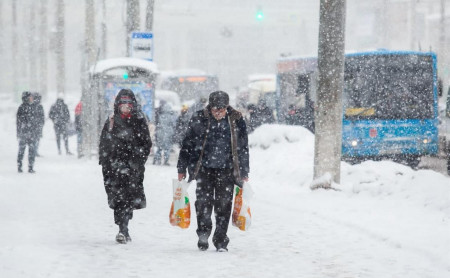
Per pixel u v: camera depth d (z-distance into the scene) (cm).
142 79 4041
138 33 4059
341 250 1573
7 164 3822
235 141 1520
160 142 4041
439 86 3694
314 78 4119
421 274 1341
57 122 4669
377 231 1741
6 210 2102
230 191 1530
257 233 1794
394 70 3647
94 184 2862
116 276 1303
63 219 1966
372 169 2761
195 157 1534
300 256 1512
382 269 1387
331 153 2594
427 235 1675
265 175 3170
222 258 1477
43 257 1426
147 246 1605
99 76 4028
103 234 1756
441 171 3662
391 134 3631
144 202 1653
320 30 2600
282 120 4641
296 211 2161
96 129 4266
